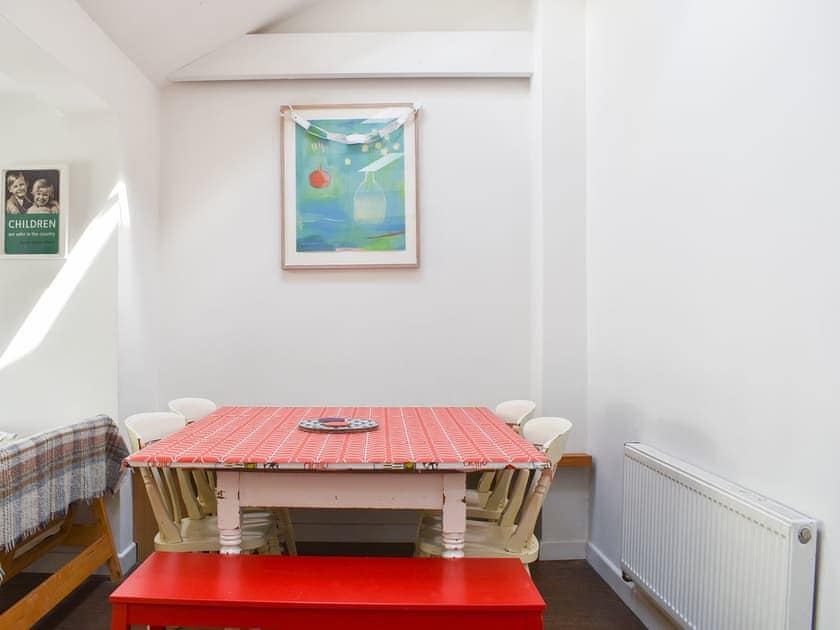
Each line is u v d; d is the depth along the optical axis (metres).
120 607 1.59
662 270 2.41
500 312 3.47
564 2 3.31
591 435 3.21
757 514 1.63
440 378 3.46
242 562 1.82
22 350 2.93
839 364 1.48
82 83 2.60
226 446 2.00
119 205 2.95
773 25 1.73
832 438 1.50
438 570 1.77
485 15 3.53
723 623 1.79
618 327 2.85
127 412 3.03
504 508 2.53
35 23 2.23
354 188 3.44
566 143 3.29
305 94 3.46
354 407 3.16
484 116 3.48
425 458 1.84
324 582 1.68
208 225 3.44
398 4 3.50
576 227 3.29
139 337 3.18
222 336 3.44
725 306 1.97
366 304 3.45
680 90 2.27
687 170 2.21
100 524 2.79
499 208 3.47
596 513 3.13
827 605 1.49
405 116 3.43
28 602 2.17
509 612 1.57
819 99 1.55
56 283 2.93
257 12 3.23
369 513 3.42
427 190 3.47
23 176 2.94
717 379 2.01
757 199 1.81
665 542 2.15
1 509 2.06
